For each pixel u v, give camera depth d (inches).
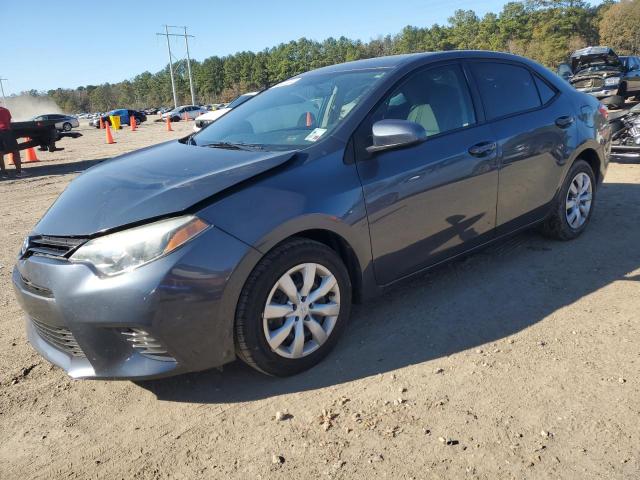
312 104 139.3
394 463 87.0
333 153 117.6
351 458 88.9
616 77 544.1
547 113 163.9
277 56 4909.0
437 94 139.9
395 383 108.6
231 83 5167.3
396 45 4781.0
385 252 123.9
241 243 100.0
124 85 6358.3
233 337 103.5
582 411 96.1
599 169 188.1
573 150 170.4
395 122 114.8
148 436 99.3
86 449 97.3
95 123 1860.2
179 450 94.8
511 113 154.2
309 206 108.6
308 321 112.3
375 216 119.5
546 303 138.9
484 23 3850.9
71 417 107.1
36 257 106.0
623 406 96.7
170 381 116.3
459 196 136.4
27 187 420.2
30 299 104.9
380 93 129.1
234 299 100.7
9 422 106.5
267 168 109.6
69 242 102.5
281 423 99.2
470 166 137.6
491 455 87.1
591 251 172.7
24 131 526.0
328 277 114.0
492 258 171.8
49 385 119.2
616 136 291.4
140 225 97.9
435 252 135.7
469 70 149.6
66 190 125.7
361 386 108.4
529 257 170.6
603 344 117.6
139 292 94.1
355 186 116.5
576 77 585.6
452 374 110.3
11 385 119.6
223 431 98.7
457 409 99.0
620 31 3462.1
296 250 107.4
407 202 125.0
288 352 110.3
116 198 106.9
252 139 135.9
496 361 113.8
